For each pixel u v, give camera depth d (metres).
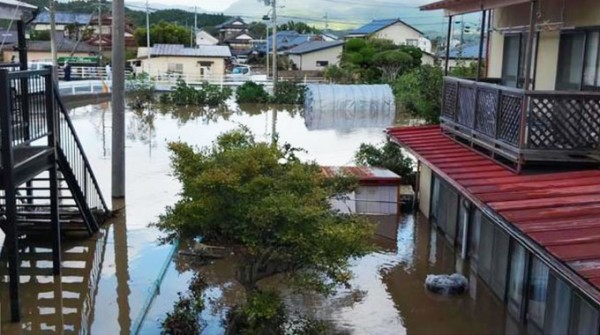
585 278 4.54
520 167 7.84
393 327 7.09
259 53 71.00
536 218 6.06
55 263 8.44
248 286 6.18
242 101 36.78
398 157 14.06
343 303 7.76
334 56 57.84
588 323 5.41
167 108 33.41
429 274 8.93
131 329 6.93
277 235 5.61
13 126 7.14
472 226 9.17
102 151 18.39
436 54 46.06
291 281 6.32
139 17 88.50
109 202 12.47
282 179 6.13
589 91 8.23
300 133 23.73
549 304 6.32
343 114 30.38
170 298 7.83
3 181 6.66
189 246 9.22
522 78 10.79
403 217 12.18
